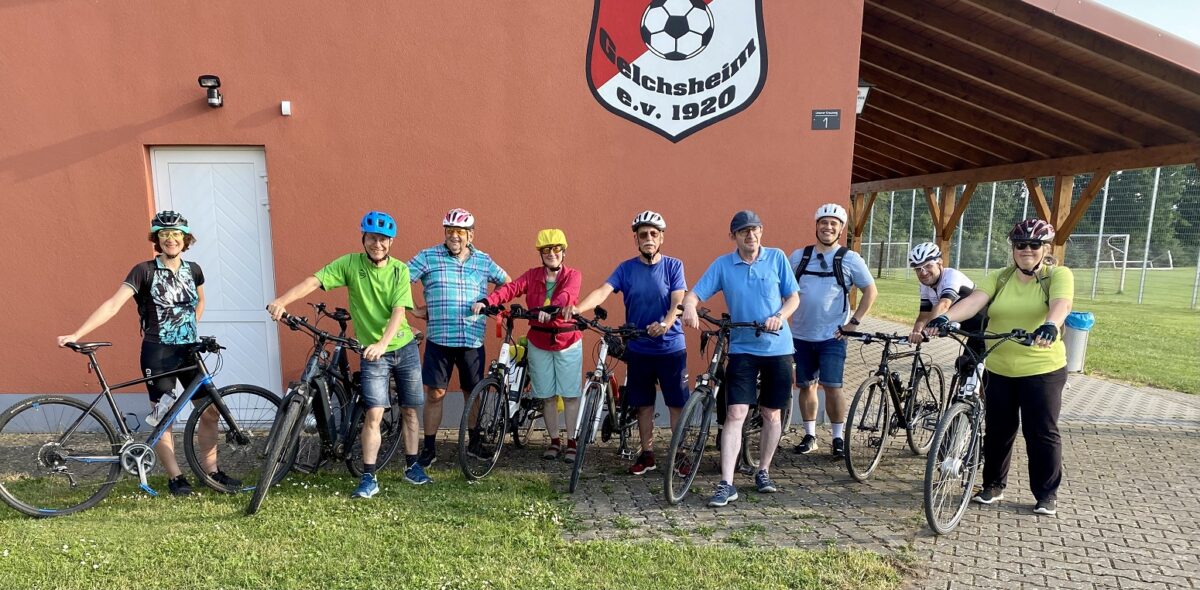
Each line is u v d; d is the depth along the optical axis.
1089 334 10.66
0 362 5.02
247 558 2.97
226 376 5.23
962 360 4.09
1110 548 3.25
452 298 4.16
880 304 14.56
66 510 3.49
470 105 4.98
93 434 3.60
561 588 2.78
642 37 4.95
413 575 2.86
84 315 5.00
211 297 5.14
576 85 4.99
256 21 4.80
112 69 4.79
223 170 5.04
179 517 3.46
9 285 4.95
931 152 12.12
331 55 4.87
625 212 5.12
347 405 4.06
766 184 5.09
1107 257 18.97
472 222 4.18
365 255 3.82
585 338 5.27
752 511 3.67
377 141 4.97
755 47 4.95
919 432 4.62
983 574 2.98
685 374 4.12
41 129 4.82
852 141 5.03
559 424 4.95
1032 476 3.65
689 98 5.01
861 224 18.05
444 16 4.88
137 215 4.93
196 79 4.82
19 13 4.71
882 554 3.15
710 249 5.16
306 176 4.96
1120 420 5.60
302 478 4.05
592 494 3.89
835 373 4.40
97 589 2.71
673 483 3.80
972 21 6.23
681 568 2.96
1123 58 5.52
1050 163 9.30
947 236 13.10
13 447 4.32
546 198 5.10
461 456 3.96
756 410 4.27
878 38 7.14
